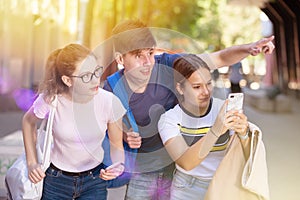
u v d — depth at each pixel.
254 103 16.47
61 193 2.66
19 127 9.68
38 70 12.38
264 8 22.94
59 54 2.44
